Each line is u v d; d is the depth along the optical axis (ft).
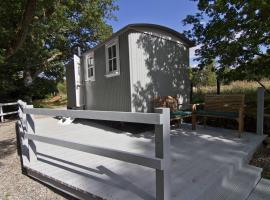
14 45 22.76
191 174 10.11
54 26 37.35
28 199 10.34
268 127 17.99
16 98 49.19
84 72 28.37
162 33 21.27
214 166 10.91
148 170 10.86
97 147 9.00
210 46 23.20
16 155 16.35
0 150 17.75
